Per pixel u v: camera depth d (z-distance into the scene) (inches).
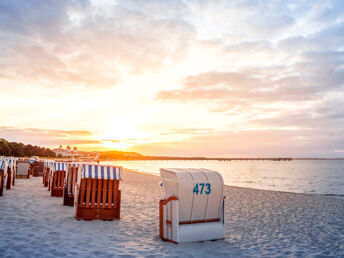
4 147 3358.8
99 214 326.6
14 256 185.3
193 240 245.4
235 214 423.2
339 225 364.2
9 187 569.0
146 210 412.2
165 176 260.2
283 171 3063.5
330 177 2009.1
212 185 252.1
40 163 999.0
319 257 227.5
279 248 248.5
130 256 201.6
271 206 521.0
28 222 289.1
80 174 324.5
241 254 223.0
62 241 229.0
